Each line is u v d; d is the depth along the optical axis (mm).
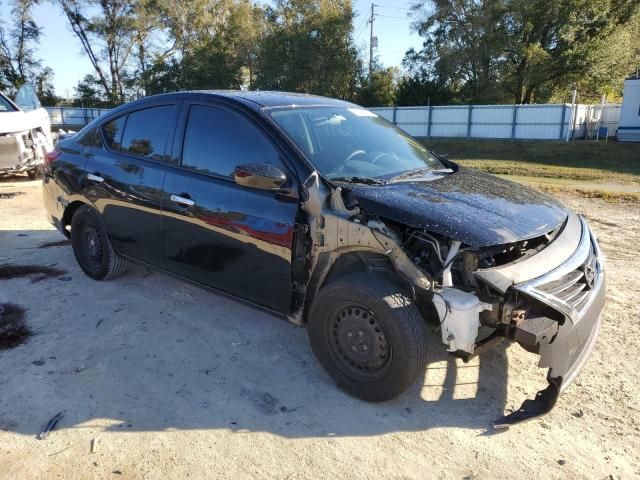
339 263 3342
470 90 40375
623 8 34844
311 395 3354
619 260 5969
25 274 5320
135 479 2639
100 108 51000
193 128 4016
